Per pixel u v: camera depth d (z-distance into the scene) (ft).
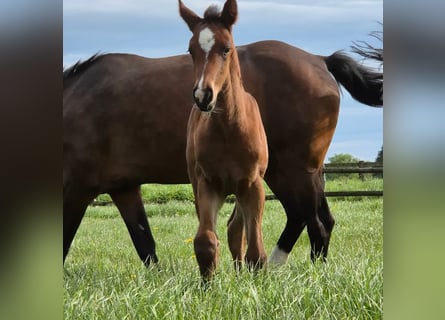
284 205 20.01
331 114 19.97
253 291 11.85
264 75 19.79
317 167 20.15
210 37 13.16
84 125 19.86
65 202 20.06
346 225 29.71
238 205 15.62
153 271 16.60
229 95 13.57
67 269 18.72
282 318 10.93
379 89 21.01
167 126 19.65
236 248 16.12
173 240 27.61
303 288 12.34
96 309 11.83
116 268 18.66
